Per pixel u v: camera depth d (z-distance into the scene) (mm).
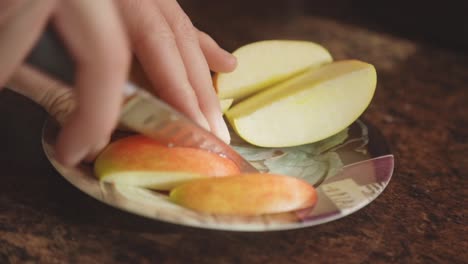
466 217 458
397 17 984
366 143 489
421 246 426
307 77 523
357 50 749
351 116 500
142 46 457
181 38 486
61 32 323
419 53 758
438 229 443
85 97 332
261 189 404
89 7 317
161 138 424
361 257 410
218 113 471
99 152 428
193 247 403
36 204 425
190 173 418
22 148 481
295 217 400
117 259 391
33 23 328
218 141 433
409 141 555
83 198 433
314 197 416
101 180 417
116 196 402
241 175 412
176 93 449
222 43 701
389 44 777
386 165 463
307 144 494
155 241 405
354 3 1020
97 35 319
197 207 400
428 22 957
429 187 489
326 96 496
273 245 411
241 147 489
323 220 401
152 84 461
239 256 400
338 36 794
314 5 1013
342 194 428
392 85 663
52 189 439
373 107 612
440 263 414
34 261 387
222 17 842
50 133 451
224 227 386
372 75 507
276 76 533
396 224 443
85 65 324
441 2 934
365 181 444
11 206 422
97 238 404
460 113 616
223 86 521
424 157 531
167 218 386
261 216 398
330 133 494
